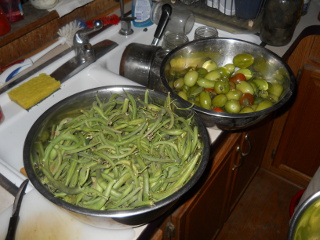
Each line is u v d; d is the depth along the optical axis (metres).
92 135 0.70
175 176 0.63
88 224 0.62
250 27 1.17
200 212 1.03
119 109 0.76
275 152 1.67
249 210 1.63
